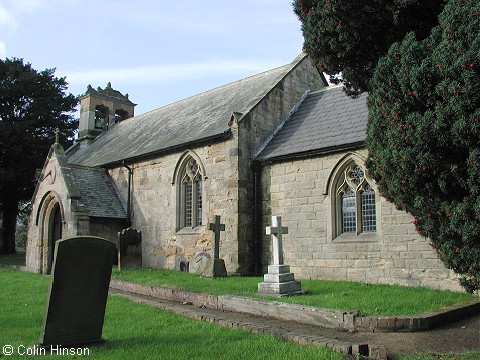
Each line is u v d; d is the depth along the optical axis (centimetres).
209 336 761
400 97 774
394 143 764
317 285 1330
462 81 680
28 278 1712
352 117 1683
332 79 1141
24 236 6081
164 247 2008
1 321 886
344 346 681
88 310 723
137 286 1351
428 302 1008
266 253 1708
